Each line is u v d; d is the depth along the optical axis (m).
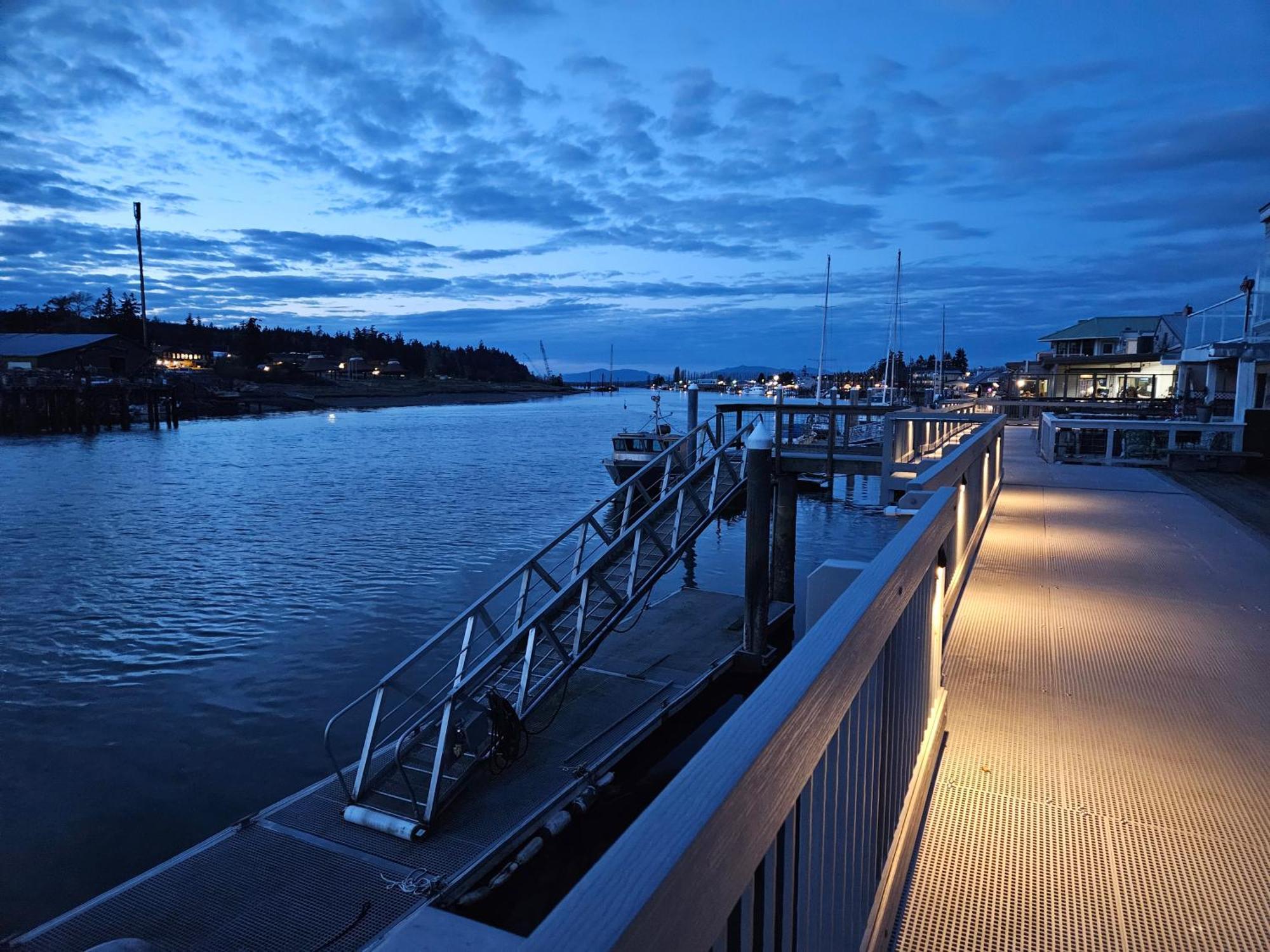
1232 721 3.80
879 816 2.28
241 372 157.38
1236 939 2.35
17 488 40.41
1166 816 3.00
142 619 18.48
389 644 16.92
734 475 17.84
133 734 12.74
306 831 9.04
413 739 9.66
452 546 26.52
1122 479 13.09
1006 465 15.68
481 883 8.52
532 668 11.31
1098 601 5.80
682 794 0.97
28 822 10.20
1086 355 60.25
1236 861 2.72
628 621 16.72
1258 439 14.39
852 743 1.88
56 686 14.61
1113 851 2.79
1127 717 3.85
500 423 102.38
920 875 2.67
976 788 3.21
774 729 1.17
